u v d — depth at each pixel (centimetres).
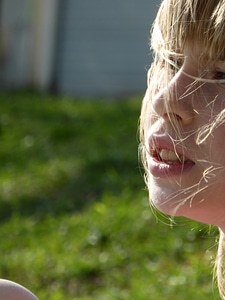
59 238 512
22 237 526
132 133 799
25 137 809
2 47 1359
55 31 1309
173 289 414
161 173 157
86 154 714
